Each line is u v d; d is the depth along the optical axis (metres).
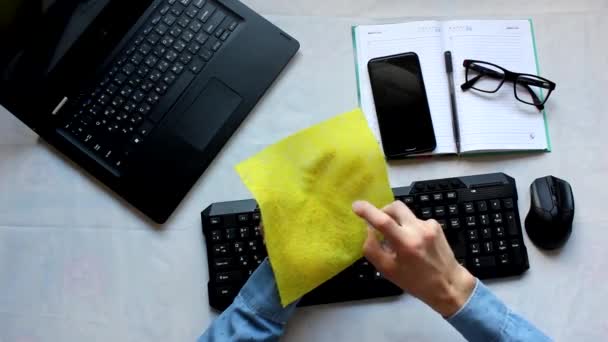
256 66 0.71
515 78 0.71
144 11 0.70
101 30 0.68
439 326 0.65
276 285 0.61
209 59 0.70
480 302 0.57
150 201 0.67
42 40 0.65
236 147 0.70
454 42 0.72
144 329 0.65
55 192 0.69
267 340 0.61
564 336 0.65
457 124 0.70
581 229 0.68
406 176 0.69
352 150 0.57
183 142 0.68
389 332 0.65
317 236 0.57
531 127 0.70
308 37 0.73
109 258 0.67
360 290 0.65
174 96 0.69
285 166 0.57
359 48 0.72
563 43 0.73
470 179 0.68
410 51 0.72
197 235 0.68
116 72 0.69
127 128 0.68
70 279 0.67
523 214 0.68
